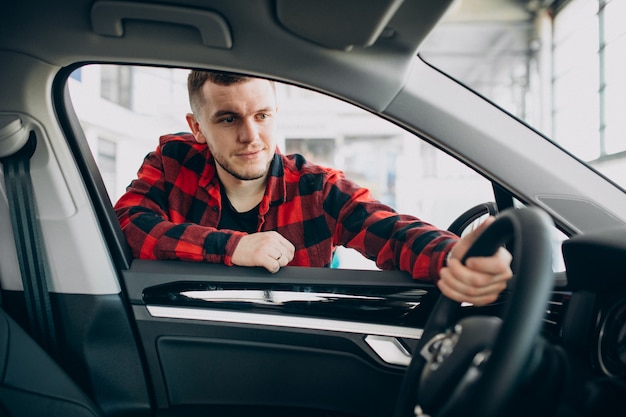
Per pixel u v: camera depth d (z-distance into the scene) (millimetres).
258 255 1004
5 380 950
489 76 7133
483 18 6793
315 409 1053
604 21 4664
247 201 1357
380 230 1150
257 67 952
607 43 4637
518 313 446
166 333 1057
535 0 6391
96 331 1042
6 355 961
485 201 1234
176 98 8008
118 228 1089
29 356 976
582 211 898
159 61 948
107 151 7309
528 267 466
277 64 942
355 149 6574
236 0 841
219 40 903
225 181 1321
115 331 1048
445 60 7246
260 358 1046
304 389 1047
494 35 6859
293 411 1059
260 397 1061
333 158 6492
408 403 600
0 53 913
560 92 6020
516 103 6812
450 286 603
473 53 7070
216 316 1037
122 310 1045
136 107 7613
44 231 1015
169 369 1072
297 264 1338
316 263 1331
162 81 7883
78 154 1025
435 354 528
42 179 996
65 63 938
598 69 4781
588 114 4918
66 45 911
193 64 954
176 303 1045
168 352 1065
